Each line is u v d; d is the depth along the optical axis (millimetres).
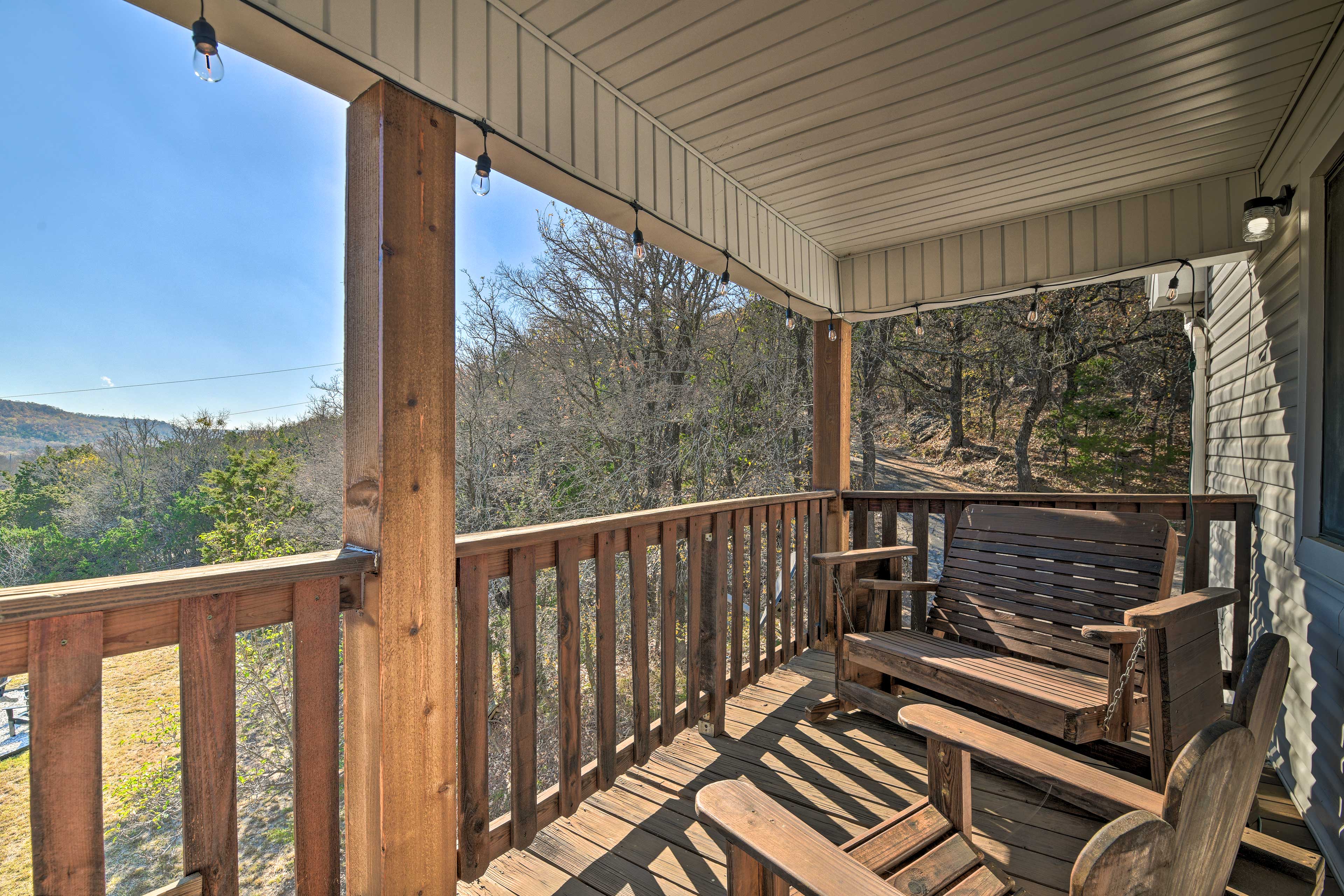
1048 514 2775
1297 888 1410
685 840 1870
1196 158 2961
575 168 2158
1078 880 608
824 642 3855
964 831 1417
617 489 9648
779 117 2562
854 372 12508
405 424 1452
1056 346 11562
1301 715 2262
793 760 2365
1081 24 1992
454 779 1555
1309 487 2305
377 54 1506
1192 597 1971
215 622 1100
